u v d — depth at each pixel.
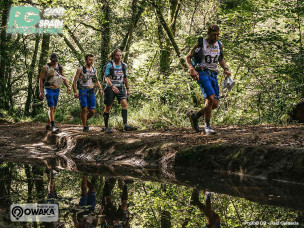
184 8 14.38
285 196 4.23
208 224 3.50
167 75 11.21
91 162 6.97
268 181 4.96
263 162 5.18
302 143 5.23
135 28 16.09
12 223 3.21
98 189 4.82
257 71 10.02
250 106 10.00
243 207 3.93
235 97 10.28
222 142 5.96
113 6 16.47
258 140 5.74
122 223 3.41
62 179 5.38
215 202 4.18
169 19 12.80
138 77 10.97
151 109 10.68
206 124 6.63
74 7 15.54
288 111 8.38
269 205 3.93
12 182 5.09
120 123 9.88
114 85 7.99
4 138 9.33
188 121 9.41
